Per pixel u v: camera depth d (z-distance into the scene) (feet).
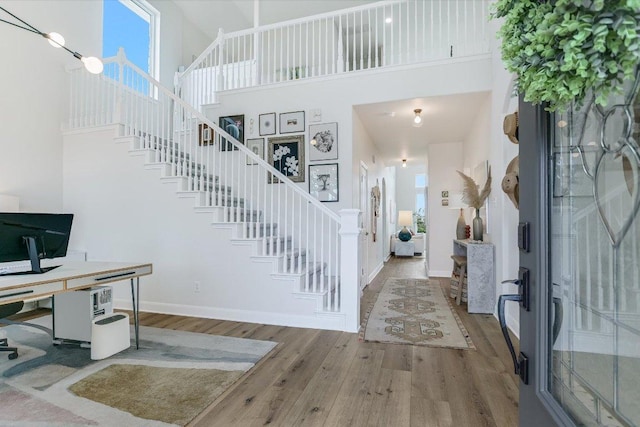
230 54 23.95
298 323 11.48
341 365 8.43
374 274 21.63
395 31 20.90
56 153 14.94
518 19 2.34
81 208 14.60
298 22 15.67
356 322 10.94
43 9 14.65
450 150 21.42
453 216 21.33
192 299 12.76
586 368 2.53
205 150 16.55
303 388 7.32
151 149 13.70
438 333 10.73
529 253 3.08
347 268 11.02
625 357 2.18
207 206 12.61
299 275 11.51
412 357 8.92
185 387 7.32
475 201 14.02
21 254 7.84
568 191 2.77
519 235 3.26
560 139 2.84
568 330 2.72
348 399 6.88
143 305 13.39
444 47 18.61
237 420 6.17
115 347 9.02
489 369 8.20
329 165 14.90
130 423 6.06
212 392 7.11
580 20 1.83
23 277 7.35
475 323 11.78
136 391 7.15
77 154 14.79
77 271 8.23
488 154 13.60
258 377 7.81
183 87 18.70
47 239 8.27
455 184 21.29
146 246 13.43
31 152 14.15
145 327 11.38
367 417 6.27
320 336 10.50
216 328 11.28
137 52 19.71
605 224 2.36
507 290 11.28
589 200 2.54
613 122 2.26
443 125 17.51
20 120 13.83
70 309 9.46
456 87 13.12
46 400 6.80
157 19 20.71
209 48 17.65
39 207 14.37
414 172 40.22
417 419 6.21
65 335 9.52
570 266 2.74
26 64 14.05
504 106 11.15
